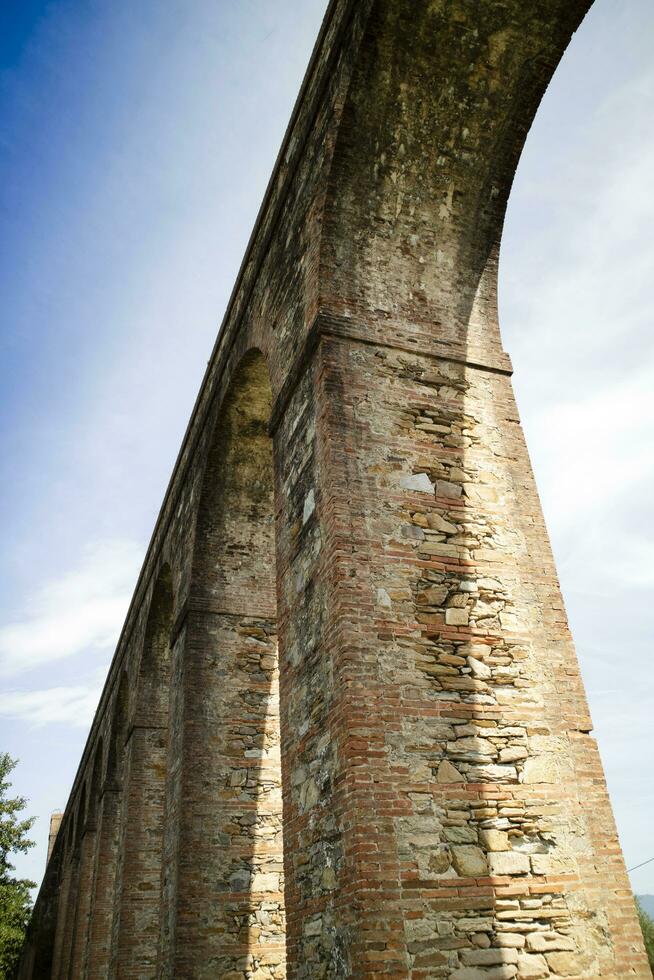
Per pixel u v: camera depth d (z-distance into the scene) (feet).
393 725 17.20
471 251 25.45
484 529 21.06
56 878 110.32
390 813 16.12
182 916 28.32
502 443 22.84
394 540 19.77
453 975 14.89
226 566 35.47
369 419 21.38
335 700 17.69
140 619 53.31
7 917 100.22
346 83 22.95
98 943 55.16
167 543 44.47
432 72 23.15
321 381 21.57
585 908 16.51
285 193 27.48
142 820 43.60
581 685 19.61
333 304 22.70
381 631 18.29
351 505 19.74
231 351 33.45
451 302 24.59
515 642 19.58
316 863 17.48
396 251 24.38
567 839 17.25
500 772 17.58
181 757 31.73
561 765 18.21
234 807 30.99
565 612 20.65
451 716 17.87
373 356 22.50
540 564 21.13
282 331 26.02
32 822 105.40
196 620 34.01
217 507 36.14
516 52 23.43
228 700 32.99
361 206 24.00
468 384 23.40
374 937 14.71
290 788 19.72
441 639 18.85
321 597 19.58
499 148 24.90
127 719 60.85
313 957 16.90
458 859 16.17
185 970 27.40
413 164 24.34
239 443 35.53
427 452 21.62
